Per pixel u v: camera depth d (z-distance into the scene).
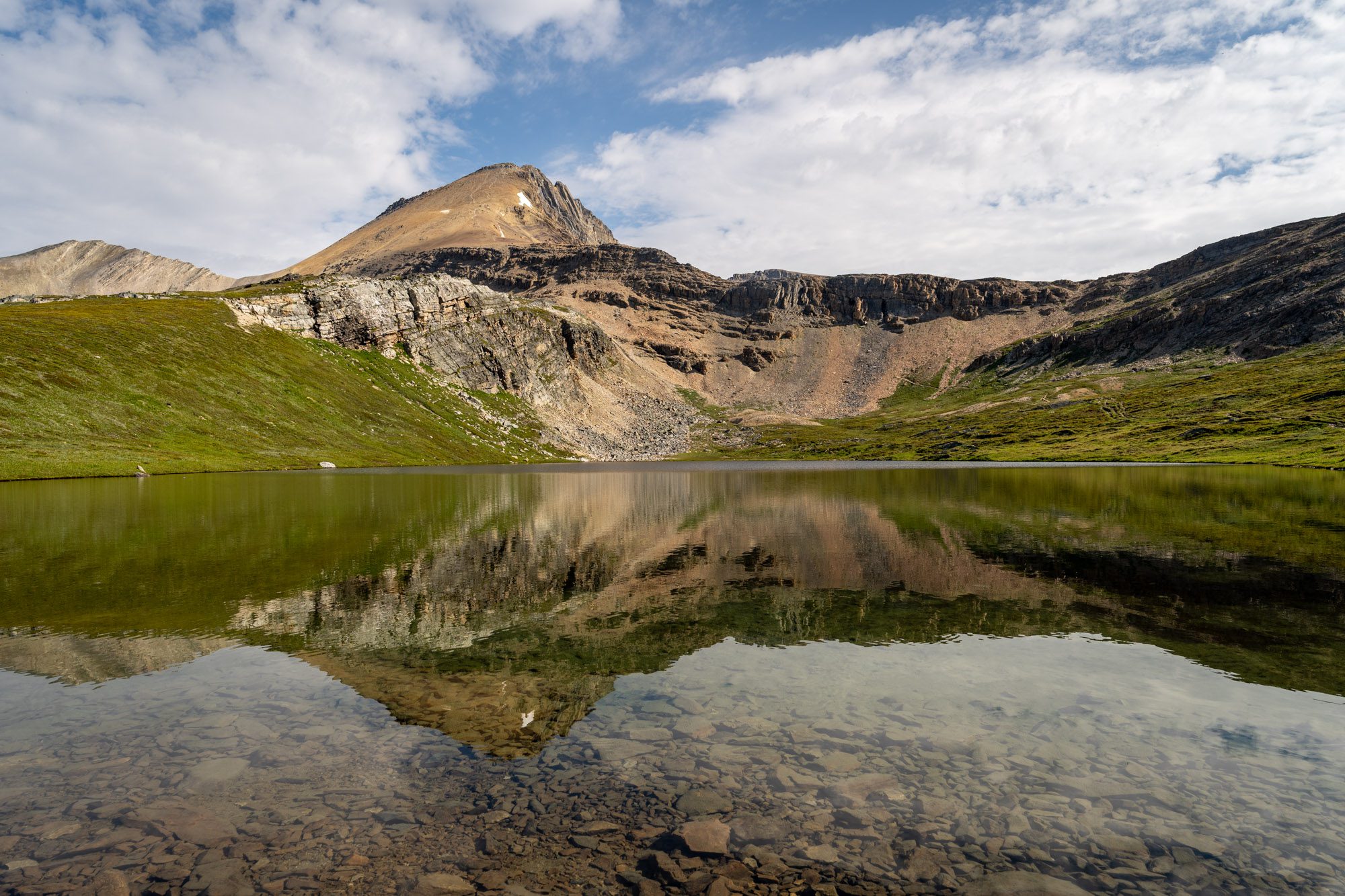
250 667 15.95
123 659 16.44
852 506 58.12
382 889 7.86
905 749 11.63
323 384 158.12
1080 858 8.63
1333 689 14.67
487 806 9.77
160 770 10.73
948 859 8.59
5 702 13.57
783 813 9.62
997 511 53.22
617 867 8.38
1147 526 43.38
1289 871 8.34
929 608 22.20
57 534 37.19
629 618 20.89
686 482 98.44
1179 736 12.23
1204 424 179.38
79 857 8.42
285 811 9.57
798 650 17.62
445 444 168.50
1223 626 20.00
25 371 102.19
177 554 31.56
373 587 25.14
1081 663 16.53
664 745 11.79
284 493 66.62
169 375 124.12
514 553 33.69
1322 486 77.25
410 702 13.84
